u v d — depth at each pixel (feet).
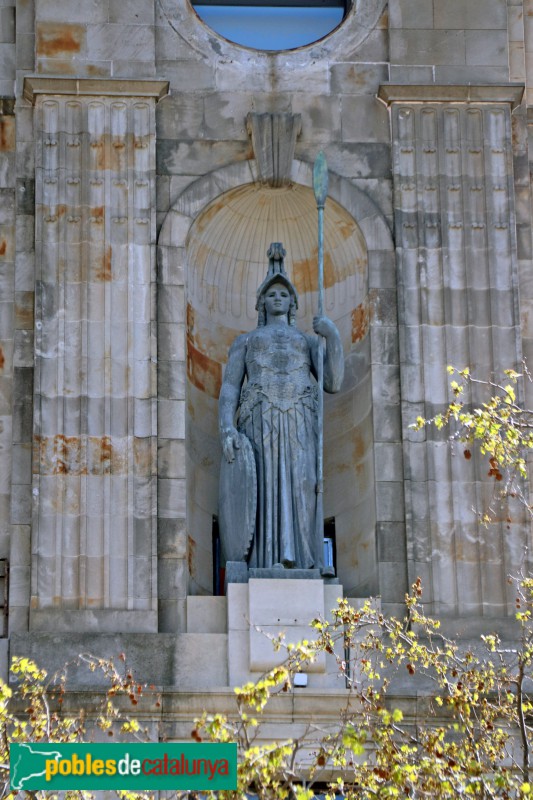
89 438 149.79
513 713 133.08
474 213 157.69
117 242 154.61
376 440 152.46
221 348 161.07
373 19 163.73
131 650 144.77
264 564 148.15
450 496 150.82
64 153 156.46
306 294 162.61
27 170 157.69
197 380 157.99
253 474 149.38
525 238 159.43
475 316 155.12
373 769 123.54
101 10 161.07
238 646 145.28
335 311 161.07
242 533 148.56
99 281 153.48
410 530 149.79
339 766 132.36
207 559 154.61
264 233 162.20
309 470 150.30
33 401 150.71
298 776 126.62
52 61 159.43
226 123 160.25
